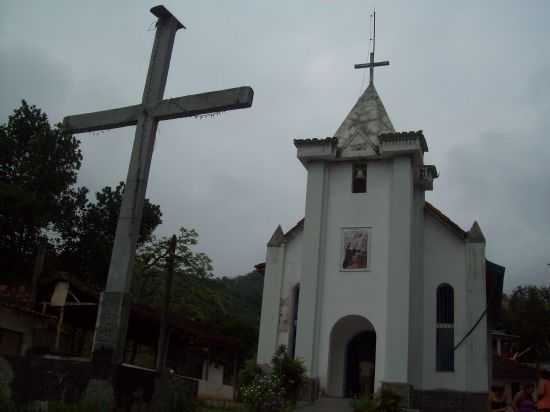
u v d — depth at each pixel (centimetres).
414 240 2836
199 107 1353
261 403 2108
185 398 1292
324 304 2759
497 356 4775
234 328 4944
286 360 2530
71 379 1152
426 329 2761
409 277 2642
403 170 2797
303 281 2775
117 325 1201
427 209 2948
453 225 2873
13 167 4231
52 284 2539
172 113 1383
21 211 3803
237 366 3603
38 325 2505
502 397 1822
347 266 2783
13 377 1169
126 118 1435
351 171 2938
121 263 1275
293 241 3067
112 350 1175
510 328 6488
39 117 4425
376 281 2720
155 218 4972
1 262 3862
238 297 7506
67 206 4384
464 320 2734
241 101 1315
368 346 2916
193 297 5003
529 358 6250
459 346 2702
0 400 1083
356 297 2723
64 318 2636
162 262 4838
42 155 4219
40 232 4075
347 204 2883
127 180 1359
